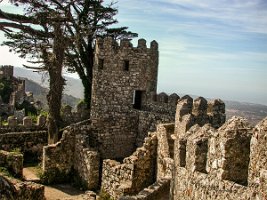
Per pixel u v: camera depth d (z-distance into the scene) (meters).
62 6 31.19
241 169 9.21
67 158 27.78
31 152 32.03
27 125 33.84
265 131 7.80
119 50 32.84
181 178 12.07
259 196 7.56
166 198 17.81
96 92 33.59
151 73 33.16
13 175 23.36
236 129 9.25
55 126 31.56
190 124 20.16
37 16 28.98
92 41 36.62
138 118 32.06
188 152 11.39
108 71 33.16
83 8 35.03
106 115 33.06
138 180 23.19
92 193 22.30
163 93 31.30
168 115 30.16
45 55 32.00
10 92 59.44
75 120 36.22
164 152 21.22
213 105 23.52
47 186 26.34
